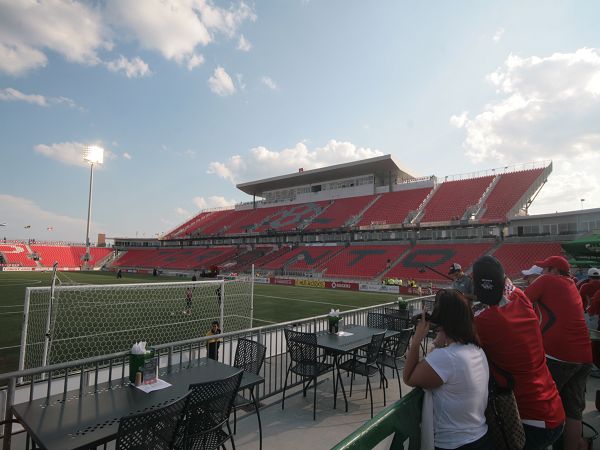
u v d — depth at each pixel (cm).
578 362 298
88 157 5047
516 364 213
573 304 305
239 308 1780
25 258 5638
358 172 4766
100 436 243
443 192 3928
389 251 3616
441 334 221
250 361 465
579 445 309
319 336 572
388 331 637
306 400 523
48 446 228
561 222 2789
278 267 4062
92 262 6250
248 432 420
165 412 256
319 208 4928
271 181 5372
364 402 516
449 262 3036
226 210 6544
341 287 3089
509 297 229
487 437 195
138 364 345
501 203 3247
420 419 209
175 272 5006
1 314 1477
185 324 1359
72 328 1234
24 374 312
